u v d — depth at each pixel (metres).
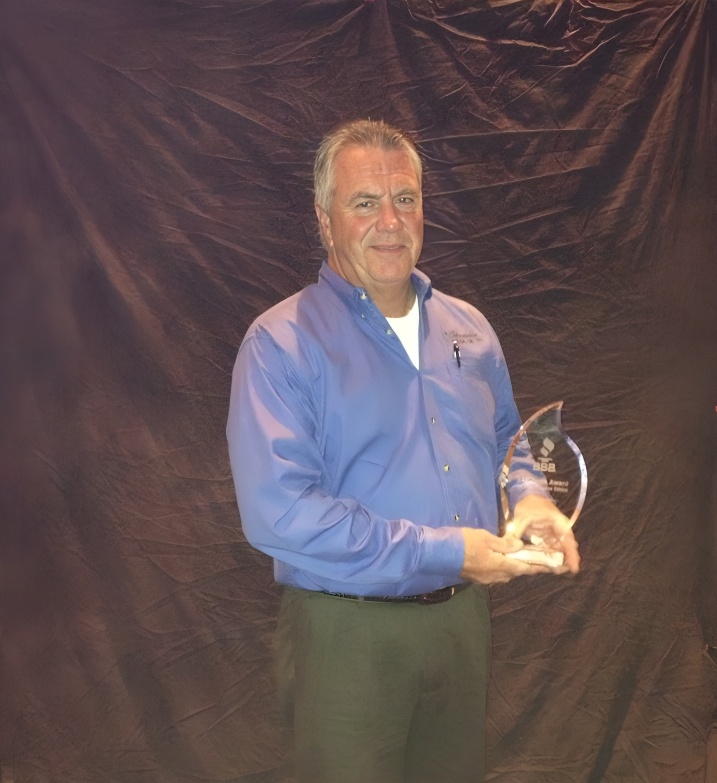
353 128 1.45
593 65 1.88
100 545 1.95
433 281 1.96
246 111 1.87
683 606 2.03
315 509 1.25
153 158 1.86
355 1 1.84
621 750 1.99
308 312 1.42
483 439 1.48
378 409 1.37
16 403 1.90
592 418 2.00
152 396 1.93
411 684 1.38
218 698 1.99
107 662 1.97
